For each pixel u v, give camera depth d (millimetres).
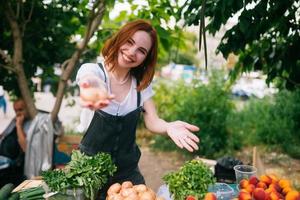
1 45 4836
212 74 8109
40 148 4059
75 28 4879
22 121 4387
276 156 7156
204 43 2199
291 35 3453
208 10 2789
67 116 11305
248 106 8812
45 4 4531
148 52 2312
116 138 2424
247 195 1873
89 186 1963
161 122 2443
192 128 2223
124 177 2568
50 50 4945
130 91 2412
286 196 1932
